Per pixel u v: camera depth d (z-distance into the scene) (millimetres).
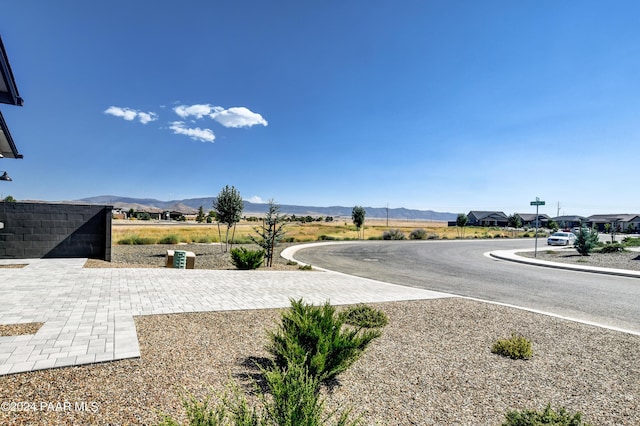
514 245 36406
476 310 8305
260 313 7227
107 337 5297
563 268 17828
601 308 9172
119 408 3385
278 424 2693
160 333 5660
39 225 13508
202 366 4492
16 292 8125
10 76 8148
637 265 17562
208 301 8047
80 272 11117
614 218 90125
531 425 3164
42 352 4613
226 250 20859
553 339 6297
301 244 31125
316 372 4086
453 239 46000
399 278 14086
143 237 27359
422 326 6918
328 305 4980
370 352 5391
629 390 4375
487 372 4805
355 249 27750
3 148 12391
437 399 3998
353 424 2877
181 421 3191
